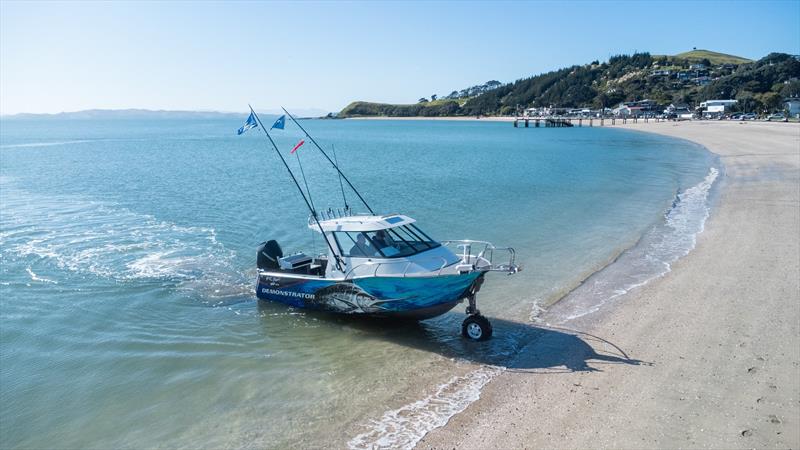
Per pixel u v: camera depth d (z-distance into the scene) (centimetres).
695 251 1742
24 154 7456
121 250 1972
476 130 15250
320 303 1340
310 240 2133
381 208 2784
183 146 9438
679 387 911
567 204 2795
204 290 1546
